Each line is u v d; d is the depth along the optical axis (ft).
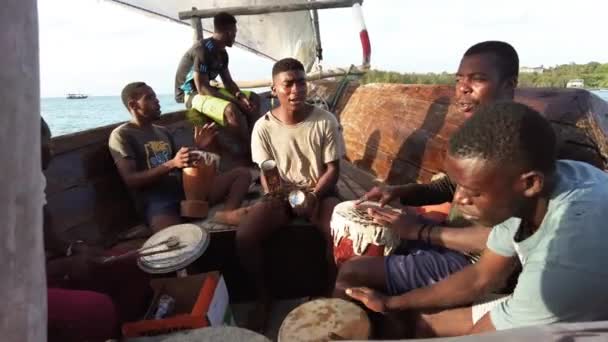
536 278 3.99
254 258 9.34
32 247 2.44
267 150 10.61
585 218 3.86
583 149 6.97
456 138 4.08
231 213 10.36
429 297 5.88
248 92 19.27
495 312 4.51
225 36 17.75
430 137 11.12
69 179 10.24
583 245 3.80
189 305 7.41
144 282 7.79
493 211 4.07
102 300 6.28
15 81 2.20
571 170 4.34
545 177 3.91
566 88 8.07
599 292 3.76
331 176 10.12
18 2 2.17
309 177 10.65
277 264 10.25
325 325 5.67
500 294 6.01
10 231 2.30
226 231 10.01
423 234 7.04
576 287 3.79
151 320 6.35
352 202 8.36
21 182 2.31
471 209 4.19
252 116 18.02
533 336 2.64
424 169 10.93
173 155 12.42
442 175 8.93
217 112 15.88
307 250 10.12
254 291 10.52
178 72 18.53
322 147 10.32
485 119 3.93
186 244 7.61
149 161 11.42
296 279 10.39
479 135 3.88
